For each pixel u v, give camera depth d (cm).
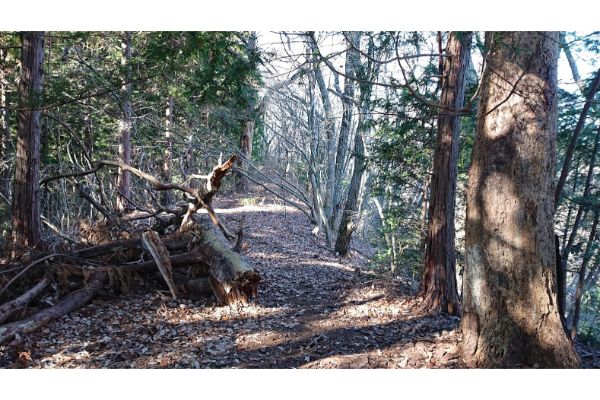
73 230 1261
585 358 580
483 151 483
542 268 462
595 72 889
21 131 782
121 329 586
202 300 718
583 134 970
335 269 1052
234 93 780
